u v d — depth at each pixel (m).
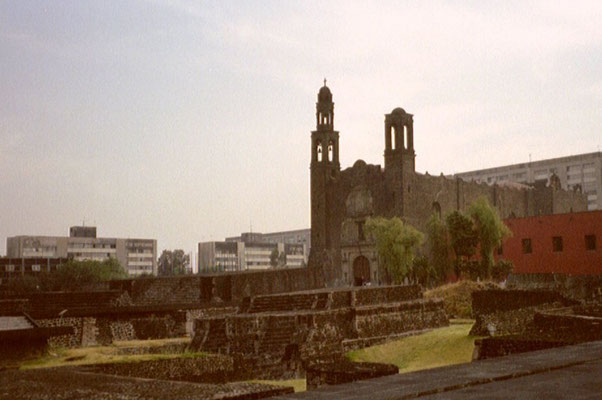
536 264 65.56
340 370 17.62
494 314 35.59
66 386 12.38
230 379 30.67
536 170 174.00
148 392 11.60
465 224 67.81
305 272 63.38
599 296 48.78
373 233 73.12
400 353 36.94
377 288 44.03
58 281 106.69
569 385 10.74
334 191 91.62
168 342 38.75
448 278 70.12
